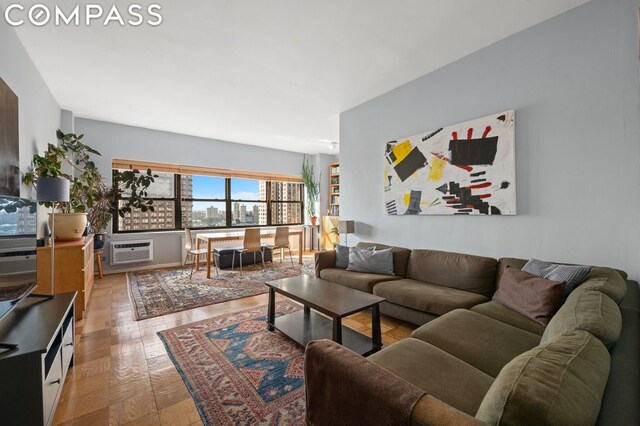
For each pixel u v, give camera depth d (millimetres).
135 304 3350
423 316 2461
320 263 3600
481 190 2779
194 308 3246
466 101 2924
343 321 2840
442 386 1186
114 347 2326
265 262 6059
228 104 4156
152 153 5406
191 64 3020
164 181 5715
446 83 3088
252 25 2398
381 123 3842
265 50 2775
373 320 2219
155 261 5402
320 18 2322
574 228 2268
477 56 2830
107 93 3734
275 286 2637
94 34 2500
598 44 2141
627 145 2031
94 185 4328
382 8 2213
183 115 4633
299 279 2893
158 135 5469
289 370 2006
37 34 2488
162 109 4352
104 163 4930
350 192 4328
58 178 2551
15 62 2438
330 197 7973
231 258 5508
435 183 3170
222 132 5656
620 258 2062
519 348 1509
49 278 2799
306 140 6309
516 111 2568
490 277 2553
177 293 3801
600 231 2148
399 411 807
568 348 857
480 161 2787
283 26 2416
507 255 2646
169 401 1687
